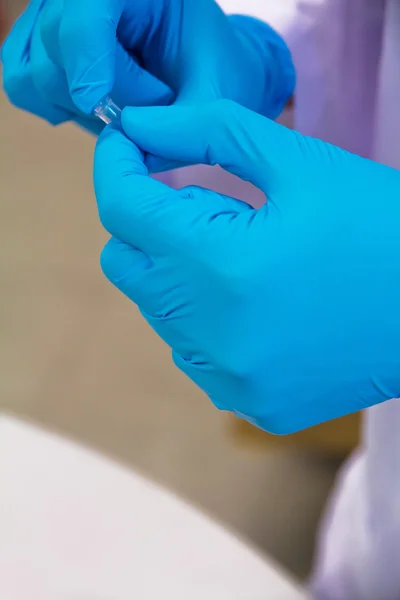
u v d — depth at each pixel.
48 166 1.52
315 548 0.84
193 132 0.42
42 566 0.51
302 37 0.51
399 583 0.56
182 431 0.99
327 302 0.41
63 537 0.52
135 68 0.46
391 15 0.43
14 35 0.51
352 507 0.60
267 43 0.50
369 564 0.57
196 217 0.41
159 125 0.43
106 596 0.50
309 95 0.51
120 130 0.44
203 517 0.53
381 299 0.41
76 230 1.35
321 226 0.40
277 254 0.40
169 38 0.47
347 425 0.78
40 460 0.55
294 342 0.41
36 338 1.15
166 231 0.41
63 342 1.14
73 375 1.09
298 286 0.40
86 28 0.42
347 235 0.40
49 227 1.36
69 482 0.54
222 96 0.46
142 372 1.08
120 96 0.46
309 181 0.41
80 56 0.42
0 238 1.34
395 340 0.41
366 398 0.42
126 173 0.42
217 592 0.50
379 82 0.48
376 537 0.56
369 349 0.41
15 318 1.19
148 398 1.04
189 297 0.41
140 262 0.42
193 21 0.46
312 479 0.92
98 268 1.26
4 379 1.09
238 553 0.51
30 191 1.45
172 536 0.52
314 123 0.52
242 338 0.41
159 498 0.54
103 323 1.16
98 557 0.51
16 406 1.05
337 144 0.53
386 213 0.41
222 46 0.47
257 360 0.41
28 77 0.49
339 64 0.50
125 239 0.42
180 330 0.42
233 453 0.96
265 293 0.40
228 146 0.42
